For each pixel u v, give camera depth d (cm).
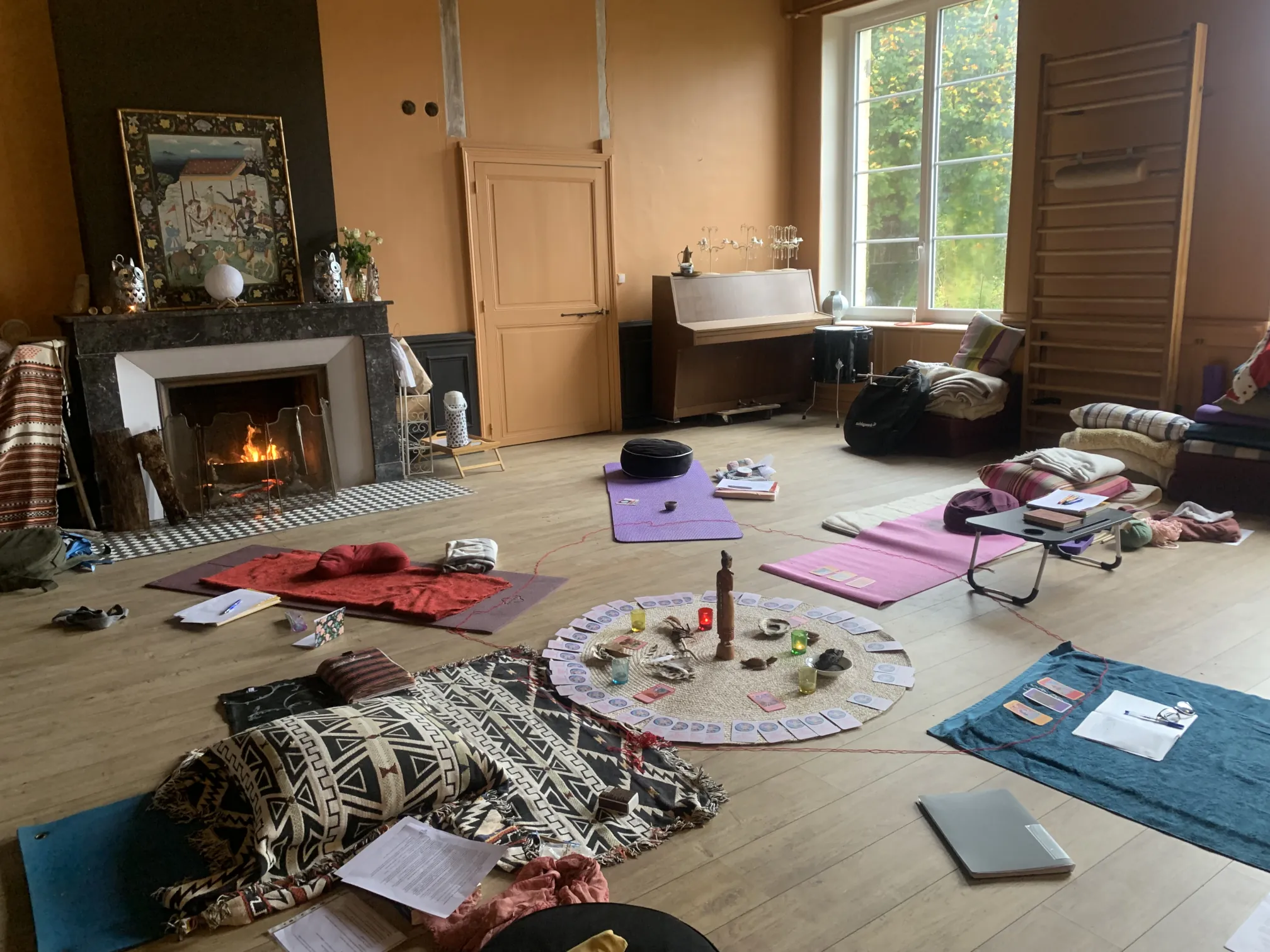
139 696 282
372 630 326
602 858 197
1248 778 218
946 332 658
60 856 204
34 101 459
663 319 672
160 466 463
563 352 655
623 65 650
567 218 641
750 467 529
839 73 726
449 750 219
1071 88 553
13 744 254
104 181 464
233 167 496
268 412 552
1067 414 568
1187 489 447
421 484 538
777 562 381
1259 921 175
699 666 284
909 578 357
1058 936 172
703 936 155
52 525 436
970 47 639
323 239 532
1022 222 599
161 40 468
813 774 228
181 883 192
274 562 400
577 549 407
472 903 183
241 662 304
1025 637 303
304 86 513
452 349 606
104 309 469
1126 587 345
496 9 591
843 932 175
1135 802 211
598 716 256
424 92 573
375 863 195
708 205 712
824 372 693
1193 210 512
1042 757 230
